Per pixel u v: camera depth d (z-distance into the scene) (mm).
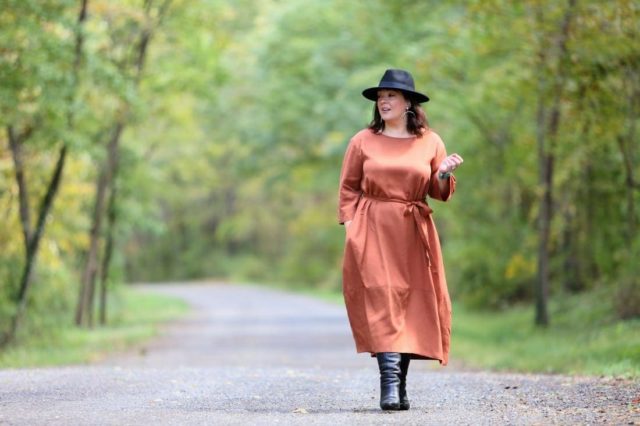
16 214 27125
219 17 32125
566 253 31688
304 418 8875
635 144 24469
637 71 21344
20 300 25172
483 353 22828
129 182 36594
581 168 27516
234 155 75250
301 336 31875
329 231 73312
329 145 44031
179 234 107500
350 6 37875
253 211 99125
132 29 30891
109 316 42812
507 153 31203
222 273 104312
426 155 9484
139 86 31906
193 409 9617
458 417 8914
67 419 8711
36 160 27344
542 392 11094
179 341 30016
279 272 90000
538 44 21969
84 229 33375
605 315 24797
